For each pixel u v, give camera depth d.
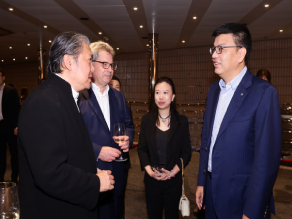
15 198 0.99
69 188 1.02
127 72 12.70
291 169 4.45
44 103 1.03
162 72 11.81
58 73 1.20
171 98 2.03
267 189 1.22
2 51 12.41
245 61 1.40
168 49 11.60
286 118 4.86
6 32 8.51
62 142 1.05
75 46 1.17
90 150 1.23
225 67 1.38
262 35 8.88
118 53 12.71
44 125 1.00
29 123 1.00
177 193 1.94
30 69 16.23
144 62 12.21
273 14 6.40
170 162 1.96
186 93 11.25
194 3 5.59
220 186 1.37
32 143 0.99
